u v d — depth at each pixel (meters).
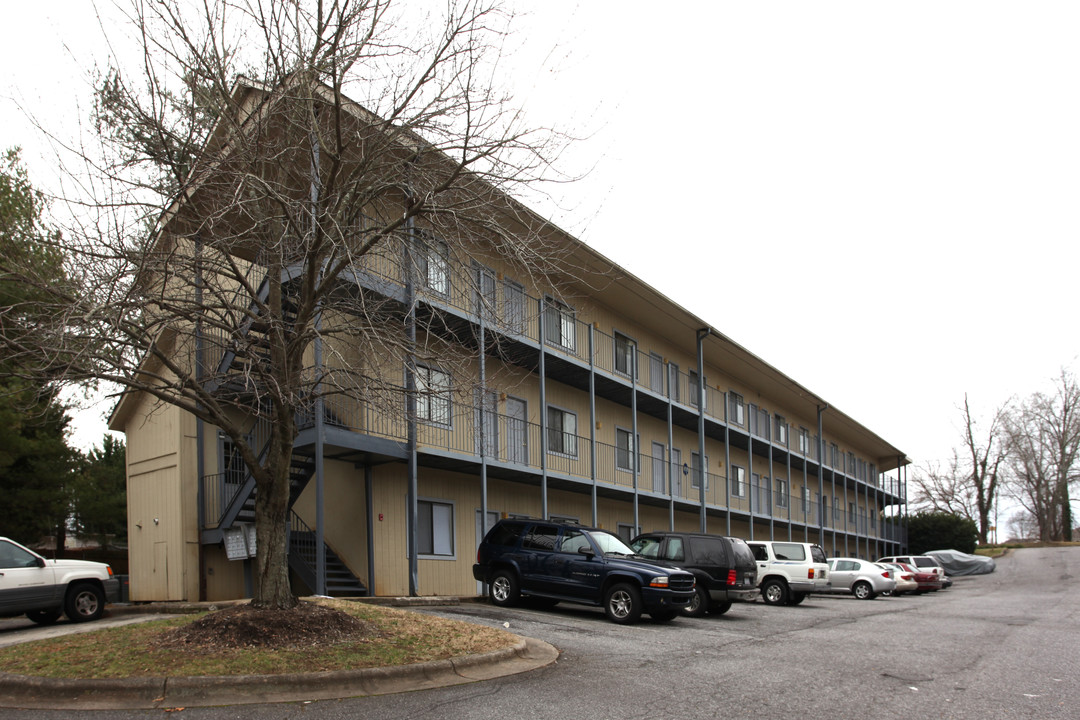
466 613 14.15
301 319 9.66
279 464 9.66
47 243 8.71
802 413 45.03
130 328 8.80
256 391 9.58
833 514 43.78
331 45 9.69
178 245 9.34
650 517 29.55
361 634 9.43
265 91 9.98
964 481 72.06
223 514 17.14
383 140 10.21
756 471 38.75
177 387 9.17
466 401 17.14
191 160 9.95
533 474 20.98
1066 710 7.87
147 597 18.62
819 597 27.42
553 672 9.16
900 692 8.66
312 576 16.53
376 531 17.80
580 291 25.09
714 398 33.97
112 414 19.95
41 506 20.39
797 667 10.09
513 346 20.56
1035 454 71.62
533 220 12.02
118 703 7.11
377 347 12.37
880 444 54.94
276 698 7.42
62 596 13.83
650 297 25.70
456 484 20.45
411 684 8.18
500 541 16.23
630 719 7.12
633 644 11.66
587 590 14.70
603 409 26.89
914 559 35.59
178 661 7.90
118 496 27.42
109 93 9.46
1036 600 25.80
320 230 9.62
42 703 7.10
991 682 9.36
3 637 11.79
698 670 9.62
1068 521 70.94
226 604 15.37
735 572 16.73
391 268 15.07
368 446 16.31
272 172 11.12
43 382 8.78
